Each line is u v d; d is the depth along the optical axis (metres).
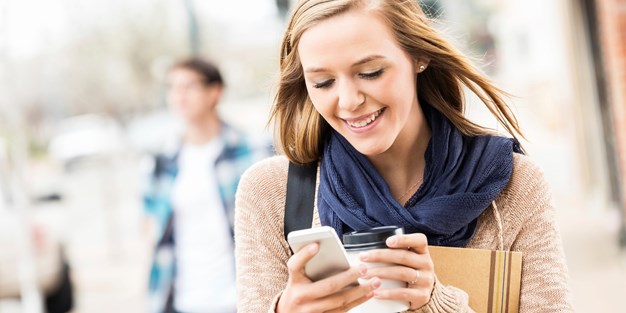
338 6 2.19
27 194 7.89
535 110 17.86
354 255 2.08
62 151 23.12
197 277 5.13
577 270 9.29
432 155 2.42
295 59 2.39
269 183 2.53
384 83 2.21
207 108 5.34
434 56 2.39
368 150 2.26
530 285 2.41
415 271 2.07
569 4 12.65
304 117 2.49
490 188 2.39
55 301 10.73
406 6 2.31
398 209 2.35
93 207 21.42
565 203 14.59
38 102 39.88
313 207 2.47
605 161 11.84
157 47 35.03
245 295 2.44
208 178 5.20
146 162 5.45
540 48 16.80
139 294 12.29
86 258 16.69
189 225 5.18
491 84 2.50
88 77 37.12
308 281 2.01
